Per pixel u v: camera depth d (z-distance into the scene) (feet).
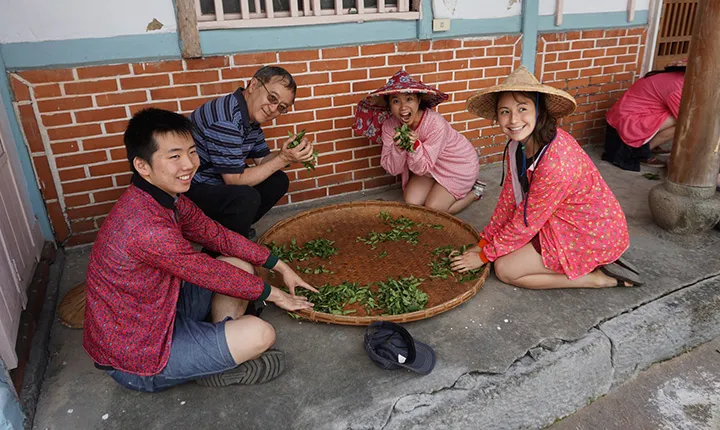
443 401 6.78
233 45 10.91
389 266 9.81
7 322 6.99
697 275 9.52
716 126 9.84
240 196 9.27
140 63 10.30
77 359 7.79
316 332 8.13
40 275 9.35
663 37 17.67
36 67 9.60
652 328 8.39
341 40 11.91
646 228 11.32
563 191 8.17
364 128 12.17
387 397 6.81
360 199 13.35
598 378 8.02
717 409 7.84
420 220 11.44
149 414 6.65
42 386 7.24
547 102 8.05
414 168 11.75
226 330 6.52
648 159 15.11
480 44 13.61
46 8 9.38
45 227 10.55
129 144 5.89
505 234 8.80
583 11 14.98
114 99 10.33
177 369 6.37
